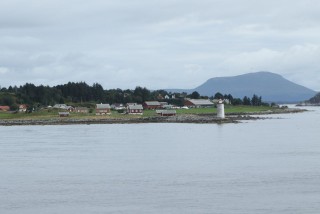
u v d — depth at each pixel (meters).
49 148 139.62
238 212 65.62
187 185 81.75
